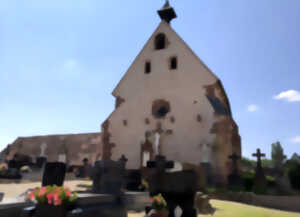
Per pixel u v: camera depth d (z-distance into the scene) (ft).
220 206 38.17
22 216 20.44
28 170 73.67
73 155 99.76
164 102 74.49
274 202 50.65
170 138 69.92
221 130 64.49
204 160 63.05
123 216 26.37
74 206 20.51
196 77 72.95
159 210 22.82
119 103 80.23
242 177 61.05
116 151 75.41
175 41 79.56
